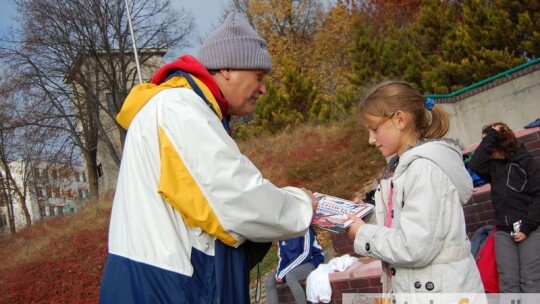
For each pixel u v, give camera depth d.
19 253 15.76
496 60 14.65
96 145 29.39
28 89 26.05
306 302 6.04
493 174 4.43
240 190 2.03
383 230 2.42
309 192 2.45
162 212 2.12
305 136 17.33
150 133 2.18
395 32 19.58
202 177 2.04
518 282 4.20
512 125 11.80
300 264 6.15
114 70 27.88
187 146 2.06
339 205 2.75
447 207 2.29
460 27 16.14
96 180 29.22
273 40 33.38
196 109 2.13
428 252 2.25
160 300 2.04
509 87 11.80
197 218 2.05
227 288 2.11
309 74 32.03
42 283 13.17
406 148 2.51
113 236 2.21
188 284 2.06
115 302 2.07
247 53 2.44
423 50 18.25
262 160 16.59
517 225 4.18
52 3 26.31
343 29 32.25
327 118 18.84
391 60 18.50
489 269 4.36
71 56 26.80
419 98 2.56
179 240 2.11
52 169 28.92
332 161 13.23
